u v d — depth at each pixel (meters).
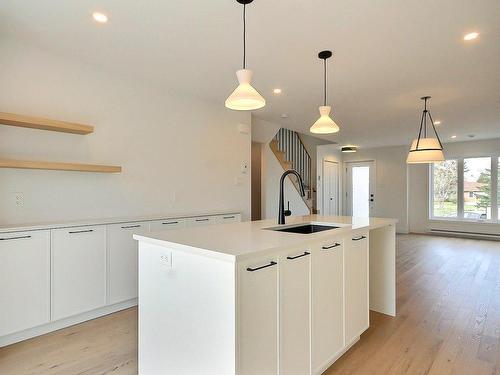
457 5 2.01
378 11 2.09
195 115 4.09
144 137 3.53
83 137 3.03
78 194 3.00
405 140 7.38
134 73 3.27
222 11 2.11
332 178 8.95
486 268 4.61
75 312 2.66
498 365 2.07
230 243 1.59
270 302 1.52
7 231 2.29
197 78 3.41
